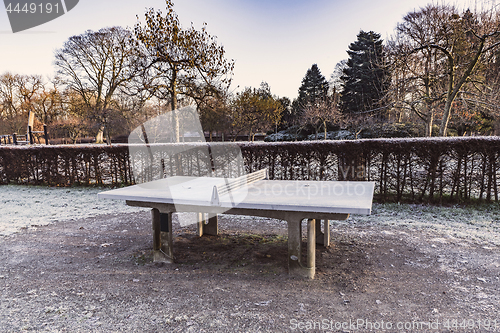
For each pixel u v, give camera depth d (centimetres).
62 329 219
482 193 569
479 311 237
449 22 1345
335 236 433
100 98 2920
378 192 629
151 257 364
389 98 1598
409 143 586
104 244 412
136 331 216
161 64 1352
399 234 436
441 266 323
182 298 264
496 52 1352
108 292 277
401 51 1452
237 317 233
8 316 238
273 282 293
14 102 3953
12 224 514
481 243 388
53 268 335
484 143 547
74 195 768
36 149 898
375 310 241
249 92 3341
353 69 3262
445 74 1416
